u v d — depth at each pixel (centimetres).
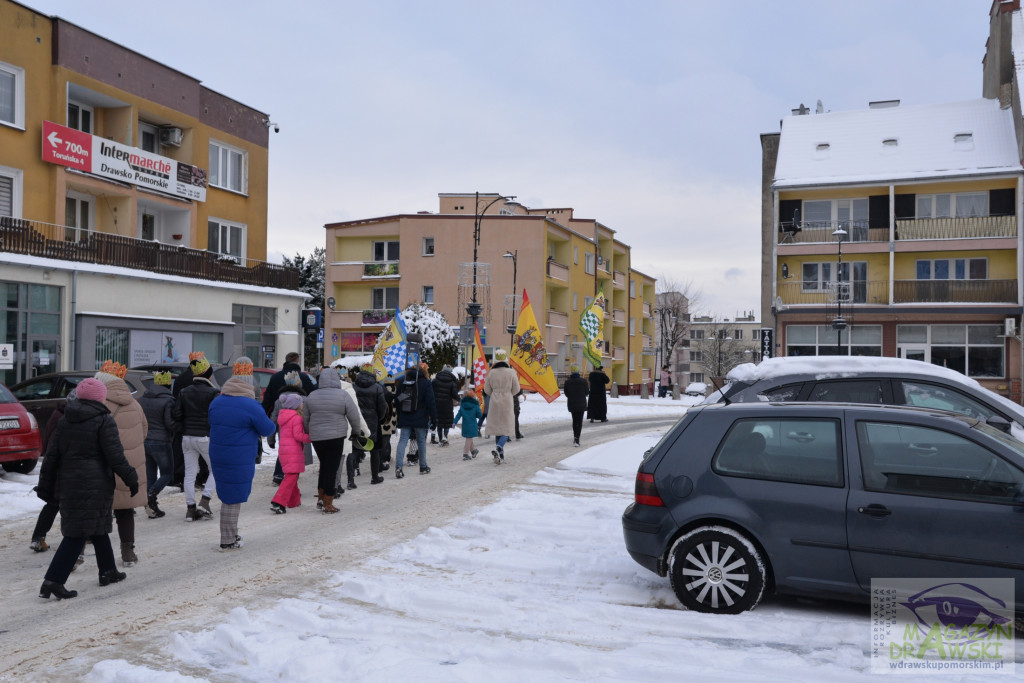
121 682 446
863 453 564
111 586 653
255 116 2902
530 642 509
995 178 3338
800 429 585
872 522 544
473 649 487
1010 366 3359
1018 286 3309
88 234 2255
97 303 2117
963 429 550
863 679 435
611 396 5234
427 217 4728
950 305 3366
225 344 2573
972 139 3559
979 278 3416
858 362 908
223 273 2577
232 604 603
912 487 545
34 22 2123
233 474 781
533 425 2411
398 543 816
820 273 3619
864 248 3481
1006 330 3294
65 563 614
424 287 4741
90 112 2395
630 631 535
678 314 9150
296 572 698
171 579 674
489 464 1452
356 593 630
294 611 573
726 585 573
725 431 602
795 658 469
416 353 1465
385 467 1368
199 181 2620
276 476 1222
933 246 3397
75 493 616
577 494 1102
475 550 774
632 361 6519
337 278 4919
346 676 444
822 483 565
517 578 679
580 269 5294
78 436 620
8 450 1135
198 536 849
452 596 605
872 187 3528
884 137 3712
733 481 586
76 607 595
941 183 3462
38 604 602
